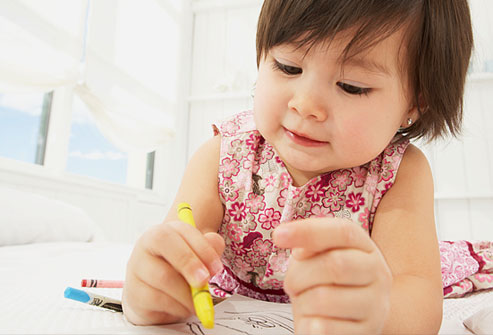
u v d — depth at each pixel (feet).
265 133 1.68
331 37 1.36
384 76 1.45
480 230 7.61
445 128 1.85
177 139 9.52
